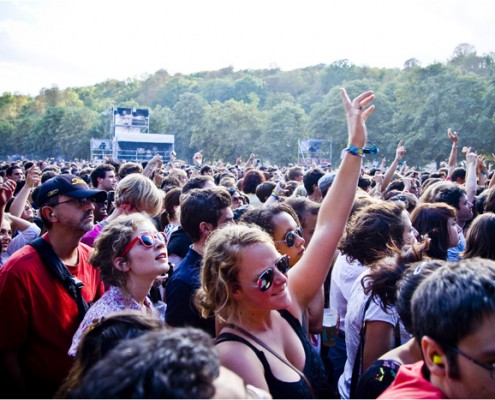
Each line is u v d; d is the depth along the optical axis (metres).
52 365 2.53
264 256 1.90
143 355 1.01
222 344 1.82
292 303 2.15
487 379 1.29
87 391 0.99
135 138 59.22
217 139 71.31
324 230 2.25
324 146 64.12
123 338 1.57
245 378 1.70
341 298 3.02
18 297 2.48
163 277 3.20
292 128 67.50
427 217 3.50
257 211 2.89
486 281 1.33
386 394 1.47
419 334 1.45
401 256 2.53
